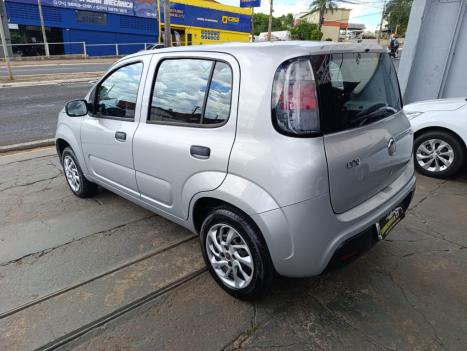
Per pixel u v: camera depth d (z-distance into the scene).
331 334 2.31
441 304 2.55
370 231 2.40
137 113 3.07
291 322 2.41
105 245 3.34
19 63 23.98
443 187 4.51
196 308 2.55
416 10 6.20
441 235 3.42
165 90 2.83
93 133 3.58
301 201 2.04
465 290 2.69
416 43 6.32
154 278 2.88
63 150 4.39
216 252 2.66
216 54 2.49
